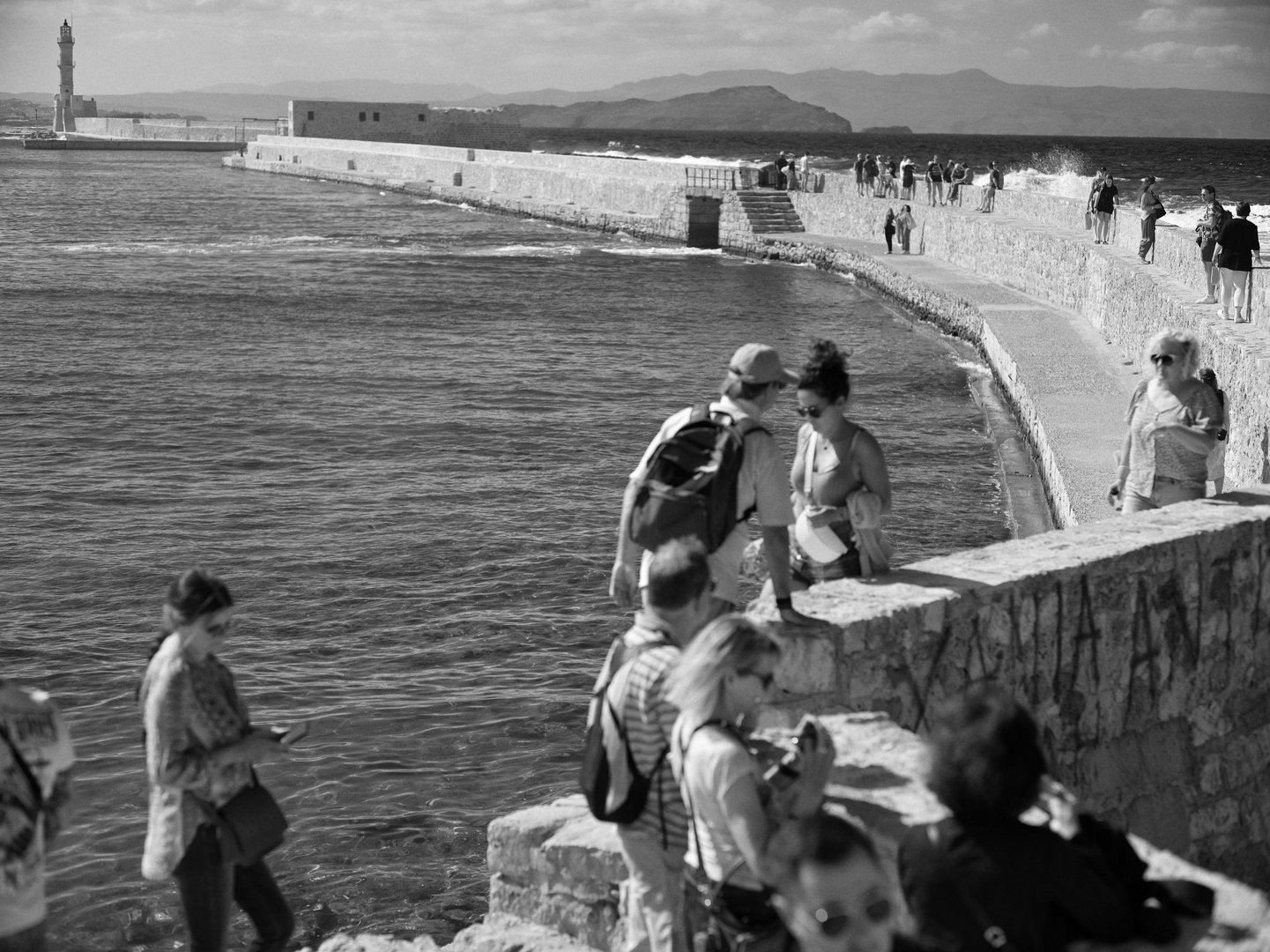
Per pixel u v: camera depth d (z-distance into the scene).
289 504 20.66
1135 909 3.31
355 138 132.25
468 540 18.92
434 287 47.09
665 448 5.15
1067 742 6.45
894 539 19.30
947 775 3.15
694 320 40.66
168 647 4.70
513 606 16.38
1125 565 6.55
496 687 13.88
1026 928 3.05
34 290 43.97
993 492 21.91
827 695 5.54
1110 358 26.92
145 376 30.45
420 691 13.74
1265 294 18.52
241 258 55.03
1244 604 7.12
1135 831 6.69
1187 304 21.30
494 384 30.34
